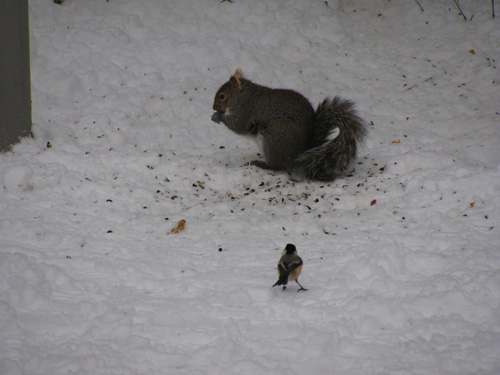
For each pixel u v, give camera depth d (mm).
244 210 11719
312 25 19828
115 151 13680
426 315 7523
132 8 19531
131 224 10789
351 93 17125
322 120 13492
